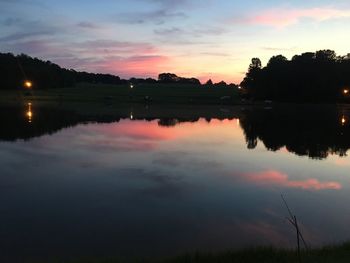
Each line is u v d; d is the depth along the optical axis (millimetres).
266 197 22531
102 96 140750
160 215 18953
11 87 164125
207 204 20875
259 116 84875
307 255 11852
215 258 12078
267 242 15898
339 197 22844
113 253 14492
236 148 39875
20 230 16641
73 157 32500
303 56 164000
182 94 160375
